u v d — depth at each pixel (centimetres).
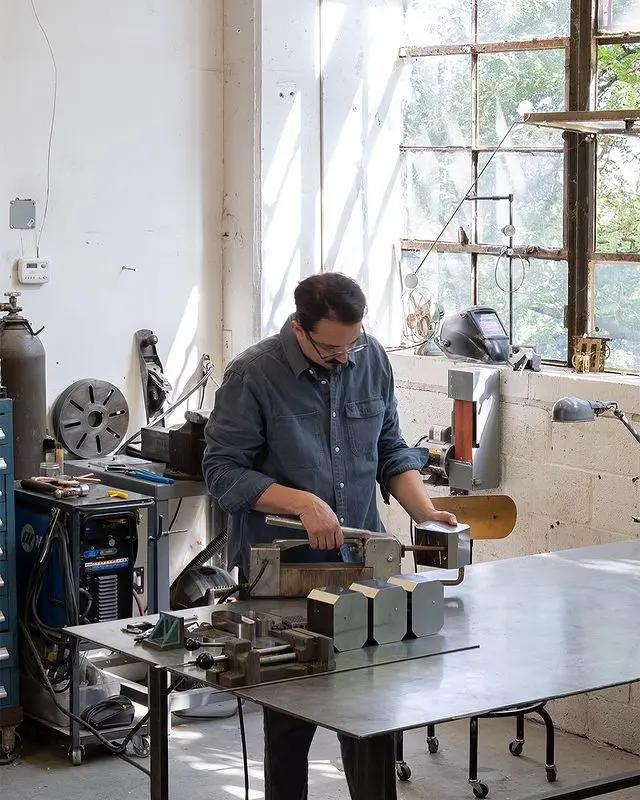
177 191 496
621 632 268
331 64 502
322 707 219
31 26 453
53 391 471
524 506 443
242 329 505
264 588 278
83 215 472
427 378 479
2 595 394
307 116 500
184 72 492
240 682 230
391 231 528
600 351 436
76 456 474
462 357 459
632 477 404
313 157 504
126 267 485
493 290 488
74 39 463
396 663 245
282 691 228
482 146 489
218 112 503
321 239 511
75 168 468
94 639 261
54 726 408
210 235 507
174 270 498
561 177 455
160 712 256
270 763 286
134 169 483
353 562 285
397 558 280
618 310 439
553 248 460
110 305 482
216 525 505
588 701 421
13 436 422
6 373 430
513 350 460
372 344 305
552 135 458
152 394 490
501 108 480
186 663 242
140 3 478
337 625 249
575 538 425
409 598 261
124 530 405
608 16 438
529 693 229
